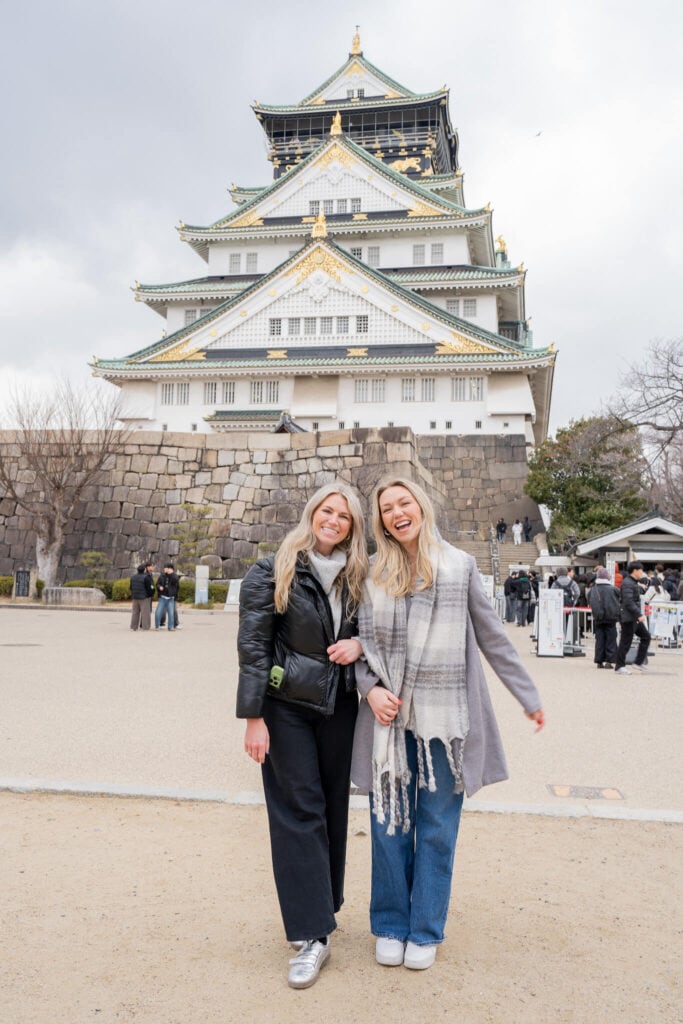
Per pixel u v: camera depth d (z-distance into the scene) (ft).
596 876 14.07
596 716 30.22
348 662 10.98
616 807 17.79
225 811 17.51
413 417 153.58
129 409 159.53
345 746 11.53
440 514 132.57
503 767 11.33
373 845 11.21
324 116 197.98
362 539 11.50
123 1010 9.52
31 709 29.30
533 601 82.74
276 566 11.19
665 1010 9.68
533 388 168.86
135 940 11.39
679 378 110.01
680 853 15.25
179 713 28.99
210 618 82.38
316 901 10.66
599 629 46.19
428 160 195.62
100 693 33.24
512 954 11.15
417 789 11.41
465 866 14.53
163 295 176.14
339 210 176.96
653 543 80.53
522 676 11.23
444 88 189.16
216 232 177.78
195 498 110.22
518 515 147.23
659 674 43.86
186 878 13.74
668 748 24.58
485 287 165.07
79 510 110.83
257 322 159.12
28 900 12.66
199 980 10.32
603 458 120.78
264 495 108.68
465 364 148.25
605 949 11.32
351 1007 9.71
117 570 108.99
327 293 156.97
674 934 11.80
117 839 15.64
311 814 10.93
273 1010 9.61
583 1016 9.53
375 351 154.40
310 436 108.78
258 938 11.57
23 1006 9.55
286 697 10.96
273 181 204.13
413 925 10.92
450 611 11.12
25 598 98.99
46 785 18.74
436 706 10.95
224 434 111.55
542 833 16.34
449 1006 9.75
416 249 173.06
